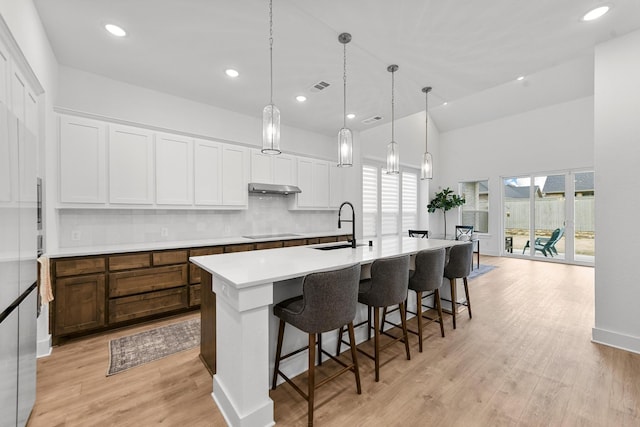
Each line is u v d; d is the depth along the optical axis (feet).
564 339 8.50
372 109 13.01
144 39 7.79
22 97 6.34
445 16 6.85
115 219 10.55
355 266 5.79
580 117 19.67
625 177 7.70
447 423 5.22
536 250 22.02
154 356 7.60
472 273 17.24
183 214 12.21
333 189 16.98
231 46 8.13
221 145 12.44
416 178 25.43
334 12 6.72
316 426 5.15
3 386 4.16
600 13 6.74
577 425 5.11
